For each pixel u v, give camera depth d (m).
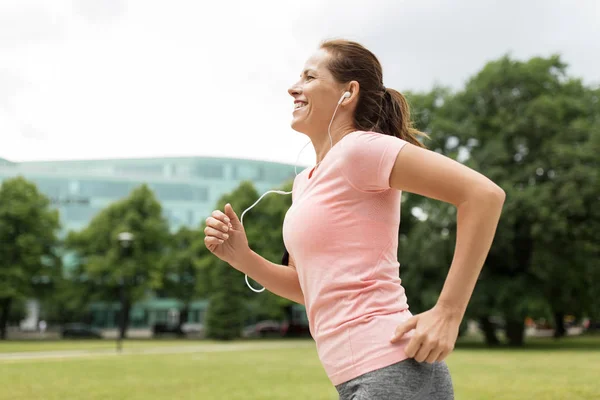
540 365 14.35
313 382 10.52
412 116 2.08
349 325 1.63
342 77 1.87
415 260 28.06
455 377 10.98
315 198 1.74
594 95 30.67
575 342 31.62
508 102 29.11
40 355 20.02
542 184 26.41
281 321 49.00
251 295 41.19
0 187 40.62
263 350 24.41
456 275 1.49
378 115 1.89
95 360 17.09
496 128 29.78
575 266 27.09
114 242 41.88
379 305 1.64
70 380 10.91
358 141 1.67
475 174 1.51
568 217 26.69
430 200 28.22
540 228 25.31
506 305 27.31
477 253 1.48
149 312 57.25
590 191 25.11
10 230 39.22
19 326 50.28
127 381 10.73
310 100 1.90
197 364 15.44
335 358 1.65
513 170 27.88
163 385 10.02
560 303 29.66
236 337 39.62
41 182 57.16
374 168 1.62
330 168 1.72
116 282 41.16
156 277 42.06
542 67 29.38
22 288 39.06
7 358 18.12
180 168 62.22
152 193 45.12
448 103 31.08
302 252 1.73
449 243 26.72
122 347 27.23
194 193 61.34
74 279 42.50
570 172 25.62
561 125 28.00
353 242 1.68
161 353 21.70
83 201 57.88
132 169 61.88
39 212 40.84
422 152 1.58
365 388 1.56
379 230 1.69
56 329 51.62
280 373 12.50
